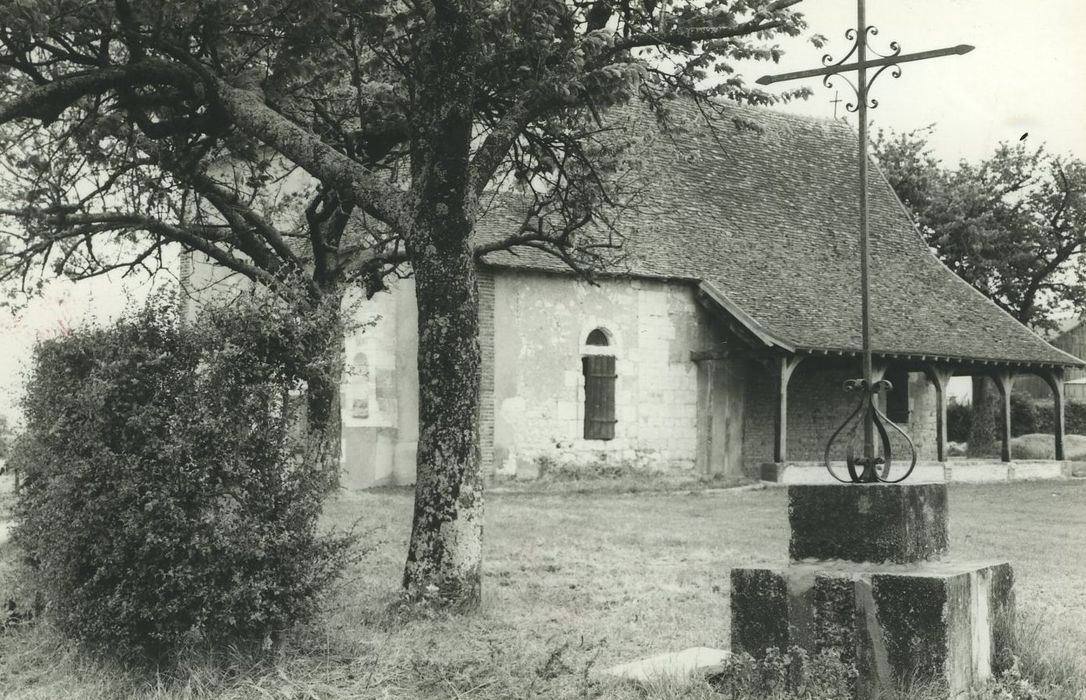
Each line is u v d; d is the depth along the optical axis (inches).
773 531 562.9
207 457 241.6
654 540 516.4
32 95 339.6
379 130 415.8
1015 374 1060.5
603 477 863.7
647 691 224.7
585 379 869.2
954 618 205.3
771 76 250.8
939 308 1010.7
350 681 236.5
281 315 255.6
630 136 465.1
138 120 389.7
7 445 285.9
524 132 386.9
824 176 1096.8
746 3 333.7
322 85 420.2
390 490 778.8
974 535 551.2
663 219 933.2
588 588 366.6
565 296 855.1
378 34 360.8
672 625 301.0
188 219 573.3
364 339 801.6
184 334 249.9
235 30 373.7
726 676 226.8
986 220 1318.9
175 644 244.2
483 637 279.3
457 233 314.8
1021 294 1358.3
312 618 259.8
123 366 241.9
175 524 236.2
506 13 320.5
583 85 320.8
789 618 219.9
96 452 237.9
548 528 561.9
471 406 315.9
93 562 241.8
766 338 843.4
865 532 220.5
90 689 231.9
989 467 983.0
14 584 320.2
